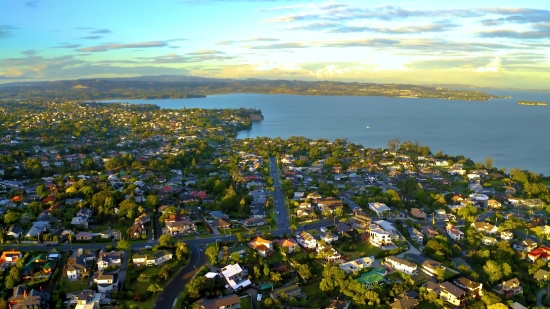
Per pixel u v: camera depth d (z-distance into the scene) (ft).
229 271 502.38
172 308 436.76
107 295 451.53
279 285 489.26
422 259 548.31
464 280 487.20
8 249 556.51
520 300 469.16
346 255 567.59
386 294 471.21
